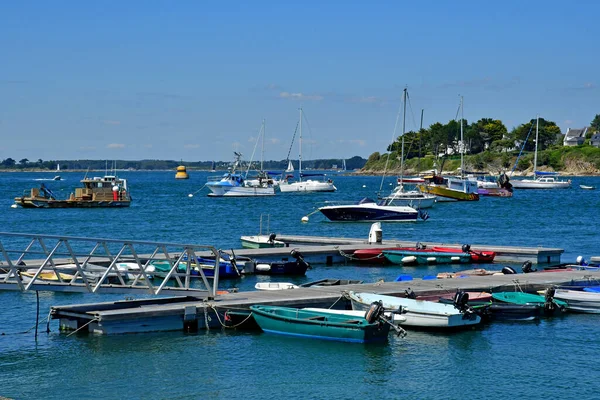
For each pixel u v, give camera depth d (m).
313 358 29.28
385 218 90.00
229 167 172.75
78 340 31.12
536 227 84.81
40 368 27.95
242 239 61.88
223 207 117.94
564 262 55.50
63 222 88.62
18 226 83.50
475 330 33.31
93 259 46.97
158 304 33.03
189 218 95.38
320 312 32.53
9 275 32.12
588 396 25.81
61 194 175.50
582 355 29.95
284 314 32.69
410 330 33.22
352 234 76.44
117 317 31.11
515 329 33.56
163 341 31.06
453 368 28.38
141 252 61.16
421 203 112.88
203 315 32.62
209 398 25.41
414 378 27.36
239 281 45.88
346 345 30.81
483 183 160.75
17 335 32.06
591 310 36.22
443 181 139.00
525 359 29.47
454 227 84.62
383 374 27.66
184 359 29.00
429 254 53.22
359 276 48.25
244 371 27.84
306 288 37.22
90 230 79.56
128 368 28.02
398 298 33.62
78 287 32.06
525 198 147.88
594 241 70.50
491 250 55.22
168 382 26.73
